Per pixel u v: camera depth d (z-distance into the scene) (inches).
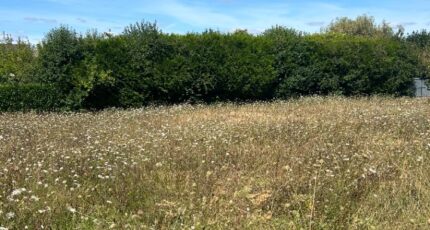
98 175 288.7
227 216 229.9
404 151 360.5
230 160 346.3
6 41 959.0
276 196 257.9
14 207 223.0
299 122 546.3
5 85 757.3
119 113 697.0
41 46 831.1
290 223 219.0
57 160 330.6
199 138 434.9
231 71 929.5
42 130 500.7
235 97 961.5
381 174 297.1
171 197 264.5
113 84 831.7
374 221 228.8
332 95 1003.9
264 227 220.1
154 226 213.0
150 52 867.4
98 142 399.9
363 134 459.5
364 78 1066.7
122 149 377.4
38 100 781.3
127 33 887.1
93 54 836.0
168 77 879.7
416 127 494.3
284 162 334.6
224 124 528.4
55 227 213.0
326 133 453.7
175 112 713.6
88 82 810.2
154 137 438.3
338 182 281.1
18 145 391.2
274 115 676.7
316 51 1027.9
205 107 813.9
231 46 943.0
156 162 336.2
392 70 1099.9
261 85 964.0
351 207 244.5
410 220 225.1
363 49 1073.5
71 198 249.6
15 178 276.2
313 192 254.5
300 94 1023.6
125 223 220.8
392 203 253.8
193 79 901.8
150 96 885.2
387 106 782.5
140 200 261.0
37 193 252.4
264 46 978.7
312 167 315.6
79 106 818.8
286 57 999.0
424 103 844.6
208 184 280.8
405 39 1305.4
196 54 904.3
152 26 890.1
